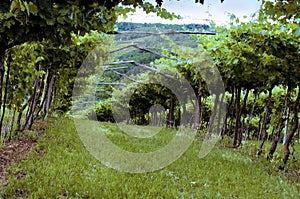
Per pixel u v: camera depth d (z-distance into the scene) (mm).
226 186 6254
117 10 6199
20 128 10055
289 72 9305
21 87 8094
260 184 6695
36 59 8648
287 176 7953
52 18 3922
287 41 8109
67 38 4758
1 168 5871
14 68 7824
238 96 13641
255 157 10609
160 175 6695
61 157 7184
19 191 4852
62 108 21125
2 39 4633
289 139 9438
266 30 8242
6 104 8258
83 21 4180
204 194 5656
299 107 13555
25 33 4266
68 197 4895
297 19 5980
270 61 9203
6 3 3811
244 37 8594
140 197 5137
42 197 4730
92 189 5242
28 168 5891
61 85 17625
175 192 5582
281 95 14164
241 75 11516
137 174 6633
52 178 5547
